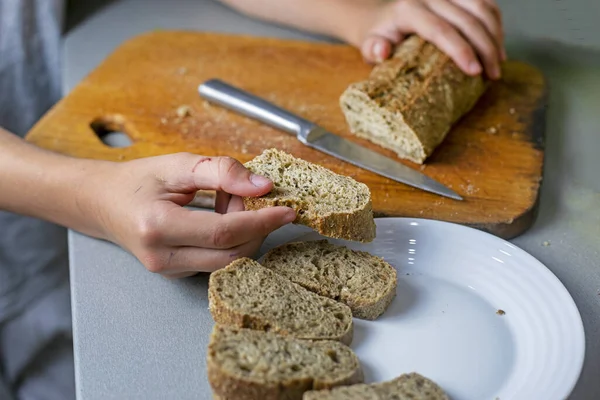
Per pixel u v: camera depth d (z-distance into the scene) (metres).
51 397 0.84
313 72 0.74
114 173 0.54
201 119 0.67
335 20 0.79
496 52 0.69
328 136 0.63
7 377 0.84
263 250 0.53
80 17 0.88
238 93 0.67
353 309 0.47
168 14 0.87
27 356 0.85
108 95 0.70
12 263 0.83
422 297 0.49
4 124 0.85
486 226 0.55
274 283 0.47
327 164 0.61
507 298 0.49
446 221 0.55
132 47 0.78
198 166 0.50
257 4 0.84
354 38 0.77
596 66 0.75
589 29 0.80
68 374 0.85
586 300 0.50
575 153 0.64
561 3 0.84
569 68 0.75
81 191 0.53
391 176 0.59
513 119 0.67
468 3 0.70
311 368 0.41
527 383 0.43
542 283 0.48
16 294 0.84
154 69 0.74
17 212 0.58
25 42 0.81
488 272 0.50
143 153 0.63
